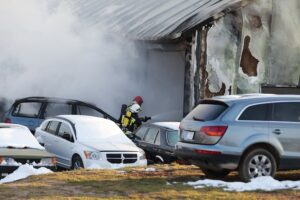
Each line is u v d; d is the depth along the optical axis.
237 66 50.56
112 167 35.88
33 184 28.27
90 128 39.44
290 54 52.31
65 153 38.69
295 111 28.61
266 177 27.41
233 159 27.56
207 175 30.84
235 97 29.17
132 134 42.88
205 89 49.62
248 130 27.84
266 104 28.39
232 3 49.97
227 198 24.59
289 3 52.31
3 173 31.59
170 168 34.12
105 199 24.59
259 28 51.28
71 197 25.11
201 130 28.19
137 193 25.92
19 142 35.00
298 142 28.30
